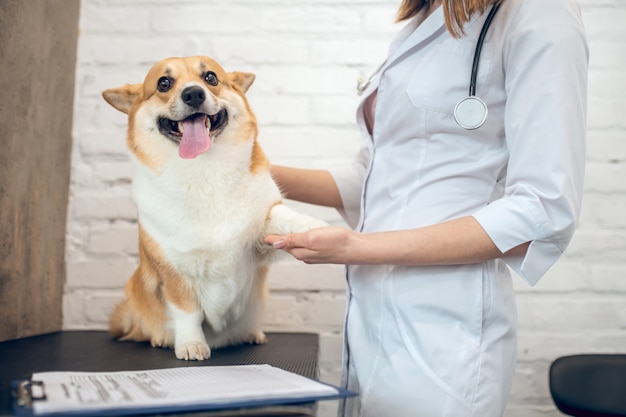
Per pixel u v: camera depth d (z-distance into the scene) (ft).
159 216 4.13
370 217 3.92
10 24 4.78
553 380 4.46
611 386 4.35
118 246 6.05
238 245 4.13
